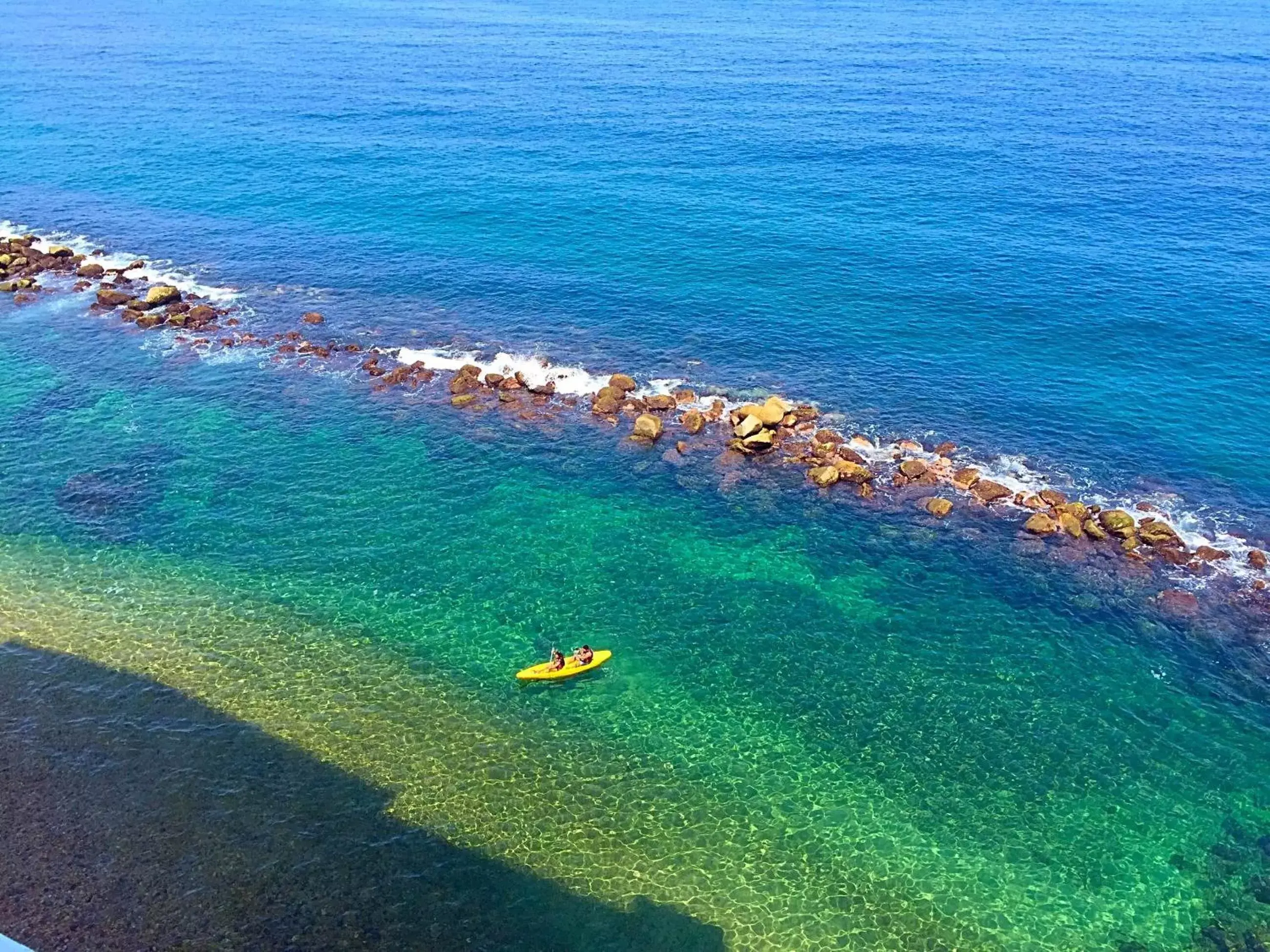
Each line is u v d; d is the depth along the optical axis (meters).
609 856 27.78
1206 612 38.06
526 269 71.88
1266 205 76.69
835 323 62.34
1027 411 52.22
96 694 32.81
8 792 28.56
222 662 34.75
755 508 45.22
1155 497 45.12
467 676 34.78
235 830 27.73
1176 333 58.56
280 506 44.91
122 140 104.44
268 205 85.62
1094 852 28.55
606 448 50.16
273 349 60.75
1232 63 138.50
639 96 121.75
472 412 53.72
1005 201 80.50
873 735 32.72
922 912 26.58
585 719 33.00
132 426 51.53
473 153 98.06
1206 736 32.69
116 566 40.09
